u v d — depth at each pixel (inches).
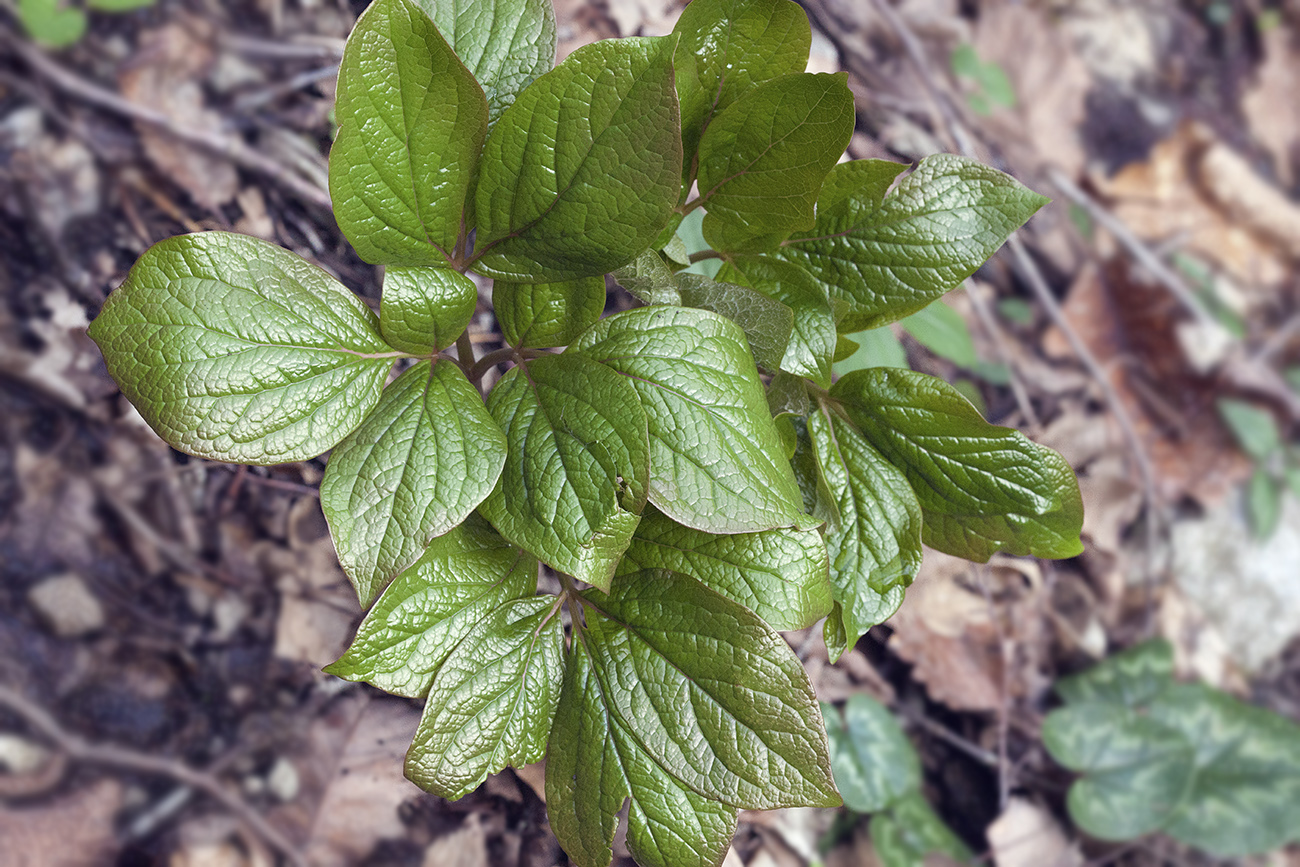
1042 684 39.4
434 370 14.0
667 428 13.9
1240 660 50.0
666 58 12.8
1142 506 47.3
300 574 24.9
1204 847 39.1
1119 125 59.5
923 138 39.8
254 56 29.1
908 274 15.9
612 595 15.0
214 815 24.0
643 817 14.5
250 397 13.1
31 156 26.5
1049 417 44.1
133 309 12.9
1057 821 37.8
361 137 12.8
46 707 24.0
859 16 40.4
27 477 25.0
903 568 15.9
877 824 32.4
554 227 13.9
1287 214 61.2
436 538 14.5
